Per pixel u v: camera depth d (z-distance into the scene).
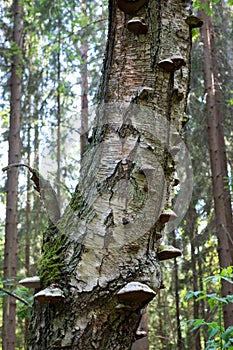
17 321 11.55
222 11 9.16
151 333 11.93
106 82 1.59
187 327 10.45
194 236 8.69
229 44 9.16
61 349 1.31
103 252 1.35
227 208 7.95
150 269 1.37
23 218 10.45
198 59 9.21
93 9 10.41
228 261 6.64
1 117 9.97
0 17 9.34
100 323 1.31
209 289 9.65
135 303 1.32
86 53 10.39
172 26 1.58
